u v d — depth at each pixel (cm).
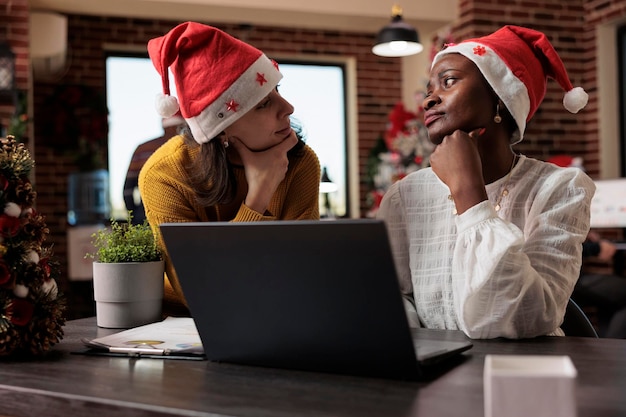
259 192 138
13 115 487
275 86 140
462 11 588
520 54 127
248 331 89
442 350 88
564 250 118
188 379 84
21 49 504
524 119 128
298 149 154
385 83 716
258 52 135
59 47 552
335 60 709
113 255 126
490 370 62
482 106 125
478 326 108
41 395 80
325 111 709
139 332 111
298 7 553
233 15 564
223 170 139
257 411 70
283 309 85
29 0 525
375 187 666
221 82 131
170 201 142
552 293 114
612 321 385
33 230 105
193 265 89
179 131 183
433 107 129
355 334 81
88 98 626
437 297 133
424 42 655
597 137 598
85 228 589
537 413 59
